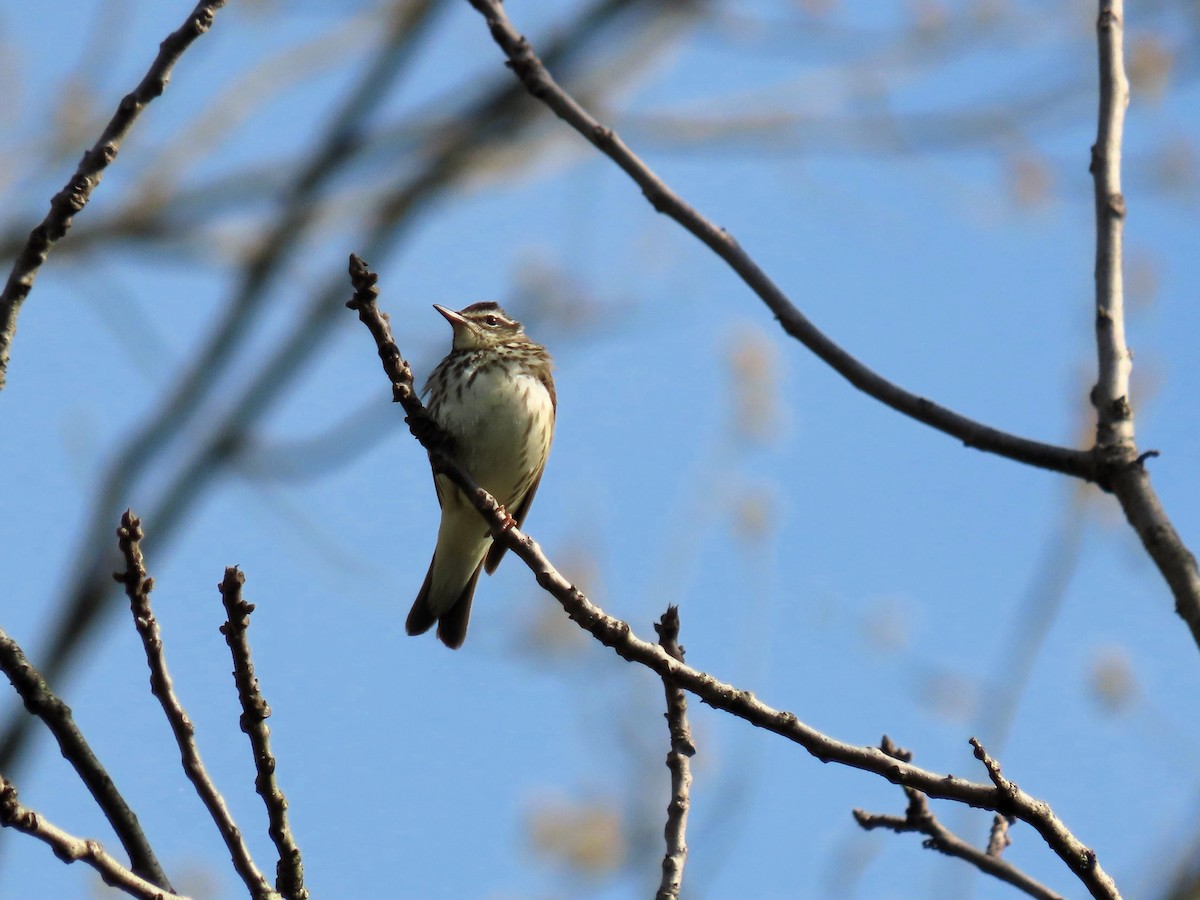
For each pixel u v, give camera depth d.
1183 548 7.55
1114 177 8.59
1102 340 8.25
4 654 6.70
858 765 6.92
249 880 6.63
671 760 7.73
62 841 6.04
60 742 6.73
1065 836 6.82
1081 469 8.04
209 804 6.68
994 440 8.34
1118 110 8.75
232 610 6.65
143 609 6.69
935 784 6.87
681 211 9.32
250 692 6.68
